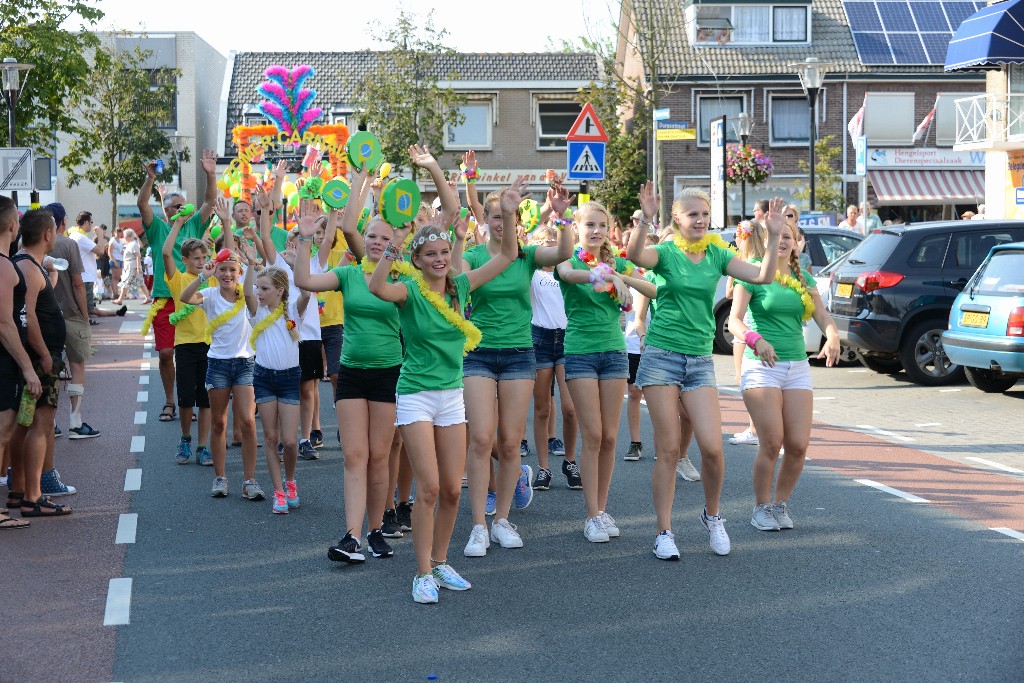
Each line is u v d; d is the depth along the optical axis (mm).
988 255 13633
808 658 5074
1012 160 27078
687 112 39344
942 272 14914
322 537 7379
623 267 7641
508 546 7082
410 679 4867
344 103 43656
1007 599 5910
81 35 28438
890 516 7801
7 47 26828
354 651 5223
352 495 6656
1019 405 13195
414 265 6051
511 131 44219
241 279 8734
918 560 6668
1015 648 5176
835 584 6207
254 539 7336
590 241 7305
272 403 8062
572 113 44438
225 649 5266
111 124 41844
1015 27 25016
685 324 6793
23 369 7605
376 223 6570
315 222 6539
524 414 7102
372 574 6512
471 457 6953
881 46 39875
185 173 49500
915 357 14875
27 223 7977
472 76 43844
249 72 45469
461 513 8117
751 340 7055
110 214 49125
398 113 39125
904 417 12453
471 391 6953
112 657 5176
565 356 7328
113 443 10969
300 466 9812
